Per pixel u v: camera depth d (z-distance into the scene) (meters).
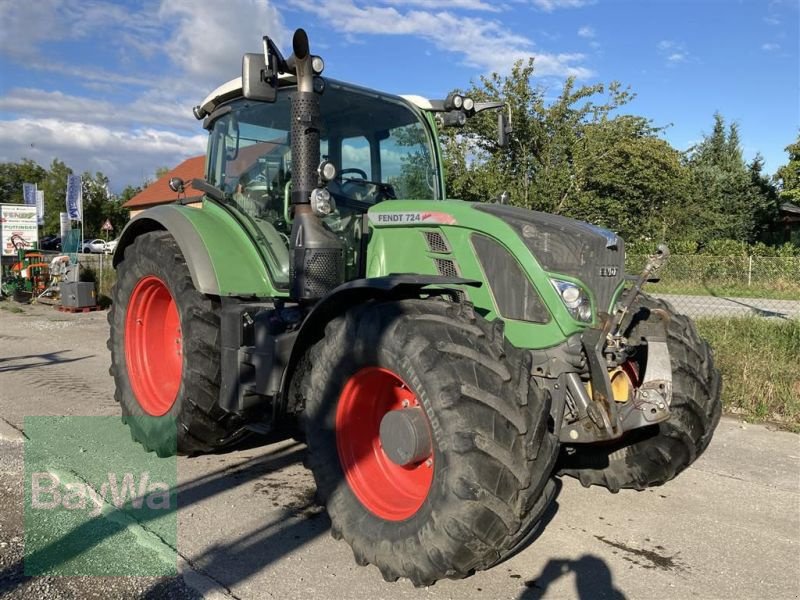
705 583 2.95
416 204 3.68
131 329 4.86
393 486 3.08
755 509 3.77
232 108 4.66
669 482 4.16
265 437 4.99
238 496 3.83
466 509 2.53
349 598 2.77
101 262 15.42
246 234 4.34
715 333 7.84
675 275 14.89
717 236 30.14
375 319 2.93
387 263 3.79
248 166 4.51
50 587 2.81
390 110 4.46
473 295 3.41
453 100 4.56
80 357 7.95
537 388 2.81
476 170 14.48
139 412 4.62
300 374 3.50
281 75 3.88
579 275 3.15
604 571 3.05
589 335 3.05
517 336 3.26
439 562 2.60
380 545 2.82
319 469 3.12
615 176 16.81
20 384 6.44
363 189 4.24
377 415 3.22
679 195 26.11
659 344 3.29
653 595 2.85
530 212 3.52
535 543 3.32
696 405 3.49
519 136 15.36
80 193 15.91
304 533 3.37
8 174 57.00
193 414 4.11
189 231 4.33
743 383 5.97
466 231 3.44
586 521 3.59
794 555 3.22
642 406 3.12
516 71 15.27
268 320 3.66
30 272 14.84
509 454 2.56
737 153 37.16
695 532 3.47
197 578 2.89
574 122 16.05
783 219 31.53
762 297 13.71
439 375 2.65
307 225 3.67
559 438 3.11
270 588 2.83
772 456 4.67
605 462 3.82
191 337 4.13
